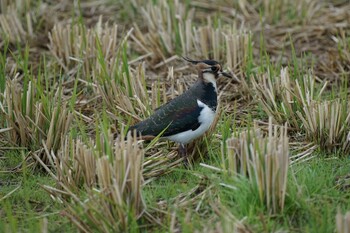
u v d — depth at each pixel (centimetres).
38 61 1702
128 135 1061
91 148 1128
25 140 1291
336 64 1636
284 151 1034
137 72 1477
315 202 1077
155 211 1077
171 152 1266
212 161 1251
